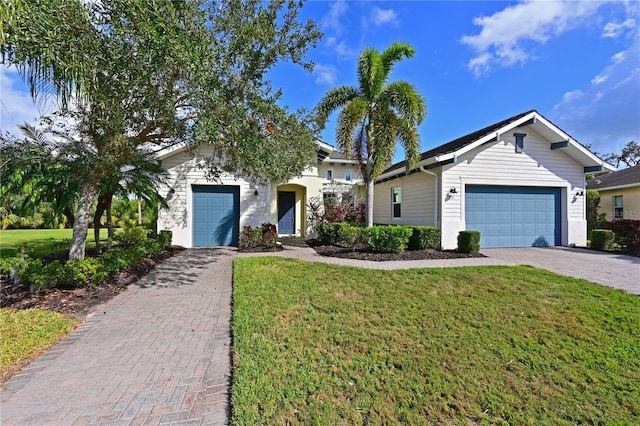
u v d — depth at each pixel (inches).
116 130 215.9
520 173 471.8
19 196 302.2
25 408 99.7
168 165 476.1
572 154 481.4
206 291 239.5
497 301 202.4
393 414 97.3
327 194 720.3
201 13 201.5
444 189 445.7
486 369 123.3
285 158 300.5
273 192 554.6
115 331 162.2
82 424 92.4
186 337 155.1
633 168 745.6
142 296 225.1
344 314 180.1
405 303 199.0
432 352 136.1
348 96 450.9
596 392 109.8
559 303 198.5
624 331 157.8
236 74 231.5
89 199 262.8
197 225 492.1
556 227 492.4
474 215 461.7
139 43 184.2
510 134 468.4
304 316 176.6
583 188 492.4
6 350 138.3
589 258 372.5
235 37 228.7
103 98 200.2
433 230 418.9
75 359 132.1
